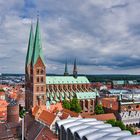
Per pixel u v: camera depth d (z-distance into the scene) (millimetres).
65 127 87938
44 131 100625
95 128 82188
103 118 166875
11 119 130750
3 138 105375
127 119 177750
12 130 109312
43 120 148250
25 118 114750
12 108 130625
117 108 186750
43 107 173625
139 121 181875
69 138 84188
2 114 169500
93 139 72250
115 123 142750
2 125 109812
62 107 185750
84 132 78688
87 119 97375
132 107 194875
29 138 103062
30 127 108500
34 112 170500
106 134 75188
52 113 149250
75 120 96312
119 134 75438
